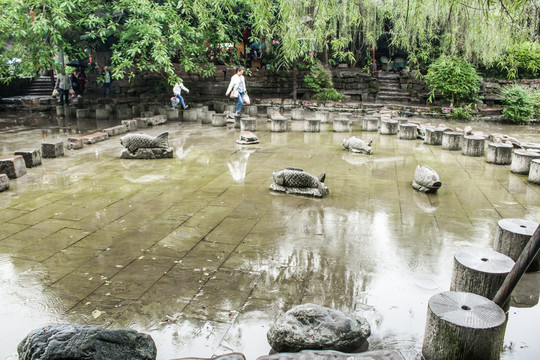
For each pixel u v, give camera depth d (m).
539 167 8.54
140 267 4.97
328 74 21.73
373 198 7.61
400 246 5.61
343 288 4.55
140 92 23.75
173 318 3.99
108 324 3.89
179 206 7.05
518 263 3.31
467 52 11.23
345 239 5.82
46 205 7.02
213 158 10.49
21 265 5.00
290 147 11.96
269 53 22.12
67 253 5.32
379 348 3.63
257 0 5.62
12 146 11.66
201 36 15.95
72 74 21.22
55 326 3.20
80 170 9.23
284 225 6.30
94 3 15.66
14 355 3.49
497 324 3.25
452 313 3.38
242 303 4.25
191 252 5.38
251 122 14.39
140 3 13.59
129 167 9.52
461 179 9.01
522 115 17.80
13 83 23.44
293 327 3.59
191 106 19.59
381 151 11.66
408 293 4.47
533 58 19.59
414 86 21.31
